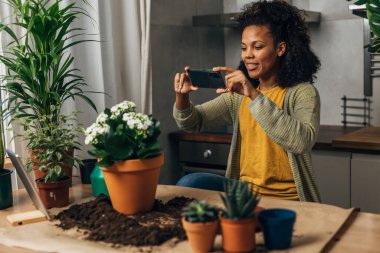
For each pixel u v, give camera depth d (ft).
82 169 7.16
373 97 11.39
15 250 4.62
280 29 6.95
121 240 4.61
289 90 7.09
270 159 6.97
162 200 5.98
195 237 4.25
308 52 7.20
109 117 5.64
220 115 7.93
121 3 10.09
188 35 11.98
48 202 5.94
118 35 10.05
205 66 12.60
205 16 11.51
